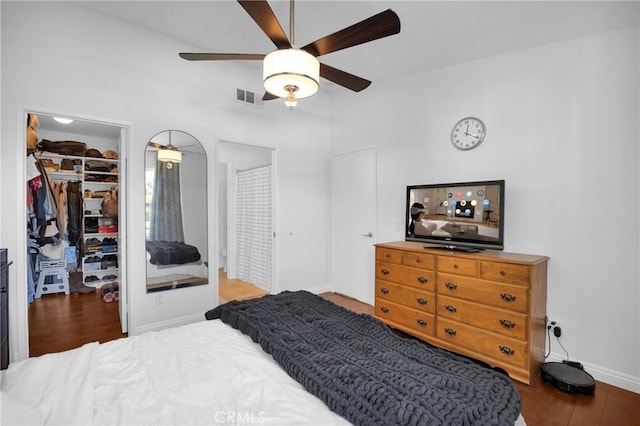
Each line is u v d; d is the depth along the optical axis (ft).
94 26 8.54
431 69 10.71
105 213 14.89
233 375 4.15
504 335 7.39
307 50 5.86
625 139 7.14
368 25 5.10
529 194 8.50
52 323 10.39
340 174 14.29
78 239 14.39
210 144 10.90
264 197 14.84
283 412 3.39
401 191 11.75
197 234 10.64
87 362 4.31
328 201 14.74
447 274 8.46
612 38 7.31
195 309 10.61
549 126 8.18
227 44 10.13
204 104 10.75
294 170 13.52
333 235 14.69
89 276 14.64
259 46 10.16
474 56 9.44
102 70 8.70
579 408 6.36
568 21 7.24
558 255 8.02
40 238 13.09
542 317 7.81
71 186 14.21
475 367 4.27
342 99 14.11
